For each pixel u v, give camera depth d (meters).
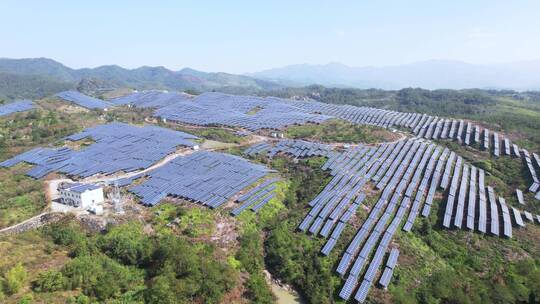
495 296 62.34
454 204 87.94
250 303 60.97
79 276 54.75
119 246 65.88
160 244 65.50
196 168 103.62
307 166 106.75
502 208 87.94
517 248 74.69
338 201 86.62
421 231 79.19
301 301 65.12
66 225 72.81
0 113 156.25
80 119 156.50
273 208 86.50
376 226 78.19
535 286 63.91
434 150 121.88
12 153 117.00
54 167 104.25
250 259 70.62
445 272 67.50
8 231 73.19
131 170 104.25
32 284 53.09
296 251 73.19
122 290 57.34
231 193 88.31
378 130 141.12
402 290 63.69
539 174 107.44
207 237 74.25
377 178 96.88
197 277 59.00
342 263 68.12
